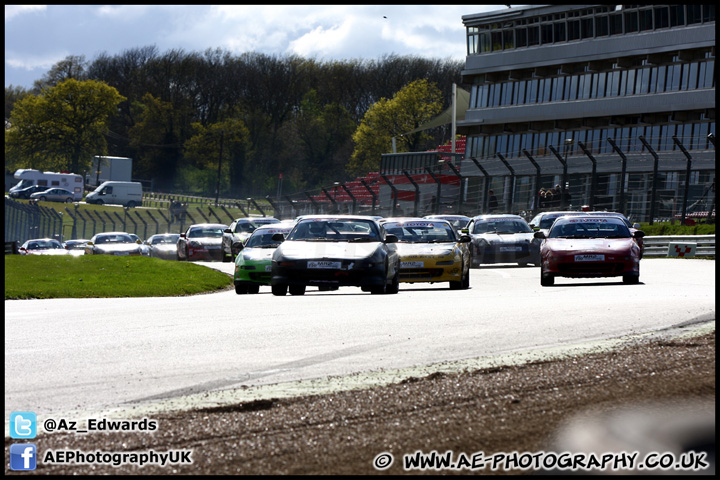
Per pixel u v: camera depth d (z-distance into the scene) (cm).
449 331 2100
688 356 1564
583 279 4275
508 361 1608
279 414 1161
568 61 12231
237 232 7256
